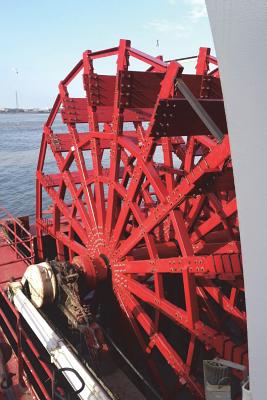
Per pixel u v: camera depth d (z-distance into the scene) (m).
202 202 7.92
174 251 7.88
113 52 7.71
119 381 6.36
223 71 1.81
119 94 6.93
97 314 8.56
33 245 10.93
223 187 6.44
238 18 1.66
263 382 1.84
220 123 6.25
